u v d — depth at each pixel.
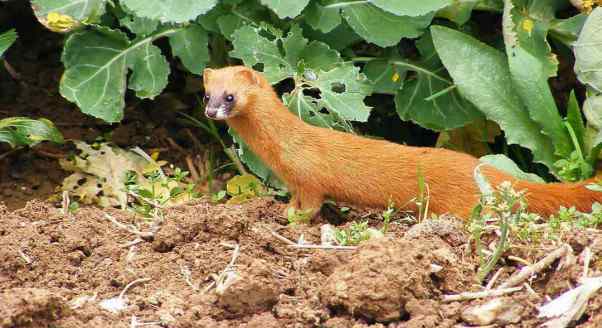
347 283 7.26
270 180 11.02
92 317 7.38
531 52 11.41
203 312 7.42
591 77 10.76
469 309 7.29
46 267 8.39
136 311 7.57
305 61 11.30
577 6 11.52
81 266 8.45
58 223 9.05
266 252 8.52
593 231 8.14
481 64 11.13
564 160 10.62
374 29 11.38
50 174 12.05
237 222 8.62
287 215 9.62
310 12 11.47
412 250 7.49
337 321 7.21
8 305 6.93
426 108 11.83
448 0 11.17
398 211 9.77
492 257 7.88
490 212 9.05
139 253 8.58
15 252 8.41
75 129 12.67
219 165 12.44
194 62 11.65
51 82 13.23
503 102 11.03
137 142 12.62
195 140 12.68
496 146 12.66
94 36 11.68
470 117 11.81
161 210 9.43
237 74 9.68
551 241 8.12
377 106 12.80
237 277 7.42
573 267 7.51
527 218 8.30
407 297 7.26
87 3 11.59
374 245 7.48
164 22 10.95
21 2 13.70
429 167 9.55
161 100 13.07
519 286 7.58
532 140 10.94
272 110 9.69
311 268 8.04
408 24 11.41
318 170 9.66
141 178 11.88
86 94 11.48
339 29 11.80
